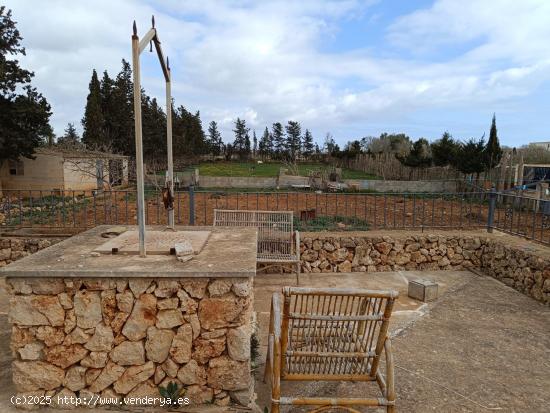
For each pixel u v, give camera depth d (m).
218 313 2.78
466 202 13.39
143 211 3.07
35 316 2.75
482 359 3.64
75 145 23.14
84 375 2.80
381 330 2.54
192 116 48.84
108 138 31.11
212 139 63.62
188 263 2.91
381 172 27.58
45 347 2.78
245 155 60.50
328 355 2.55
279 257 5.67
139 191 3.03
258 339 3.92
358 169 34.16
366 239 6.51
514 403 2.97
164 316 2.78
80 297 2.75
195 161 48.78
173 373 2.81
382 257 6.56
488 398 3.03
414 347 3.86
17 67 18.92
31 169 20.91
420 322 4.48
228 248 3.45
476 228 7.39
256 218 5.95
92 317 2.77
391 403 2.47
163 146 36.03
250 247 3.50
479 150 17.97
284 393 3.03
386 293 2.39
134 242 3.49
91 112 30.33
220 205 11.60
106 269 2.71
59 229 6.52
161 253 3.17
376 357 2.59
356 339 2.77
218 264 2.89
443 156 21.84
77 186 21.59
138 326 2.78
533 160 19.91
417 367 3.48
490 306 4.99
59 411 2.77
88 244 3.57
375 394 3.08
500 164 16.61
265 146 62.22
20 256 6.16
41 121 19.50
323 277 6.13
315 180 20.77
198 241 3.61
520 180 14.28
